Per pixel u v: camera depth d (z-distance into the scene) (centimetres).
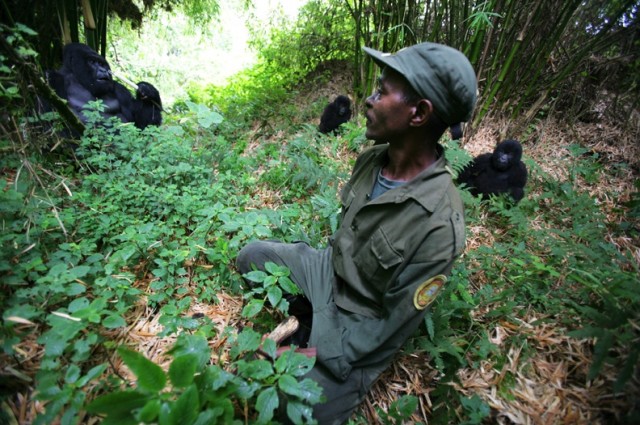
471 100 132
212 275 223
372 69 458
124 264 196
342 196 187
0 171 231
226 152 360
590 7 394
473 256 250
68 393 121
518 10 356
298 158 330
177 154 307
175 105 593
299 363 137
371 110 147
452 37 388
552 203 323
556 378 173
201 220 250
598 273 212
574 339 188
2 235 178
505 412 162
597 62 417
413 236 147
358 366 157
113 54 695
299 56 625
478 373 180
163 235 237
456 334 194
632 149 390
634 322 155
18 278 162
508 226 293
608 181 356
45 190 198
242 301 214
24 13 299
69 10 324
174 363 111
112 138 293
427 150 150
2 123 186
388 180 162
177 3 580
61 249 200
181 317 177
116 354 165
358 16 457
